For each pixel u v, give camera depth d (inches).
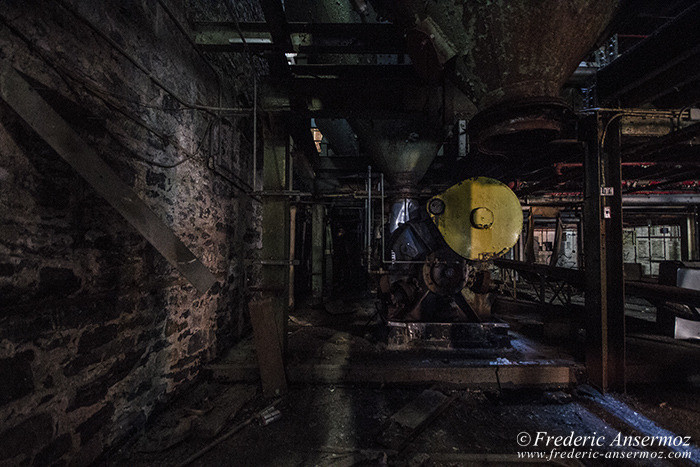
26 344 64.0
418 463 87.2
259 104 143.2
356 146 292.4
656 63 104.0
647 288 150.6
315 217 316.5
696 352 148.3
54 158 70.7
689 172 210.1
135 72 97.1
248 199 195.8
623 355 127.6
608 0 98.2
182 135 123.9
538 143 124.7
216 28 134.0
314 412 115.5
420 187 259.3
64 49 72.4
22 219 63.2
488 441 99.0
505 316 228.1
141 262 100.4
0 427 58.7
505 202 156.0
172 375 116.9
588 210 136.0
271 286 141.8
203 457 91.1
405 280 170.4
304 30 127.4
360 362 143.2
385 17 122.0
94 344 81.9
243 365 139.5
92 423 81.0
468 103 143.3
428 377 134.3
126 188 69.6
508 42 103.2
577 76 134.3
